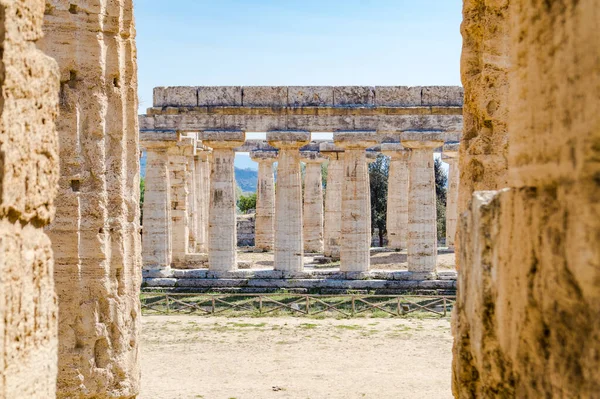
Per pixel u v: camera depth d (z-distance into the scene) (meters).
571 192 3.46
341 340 22.25
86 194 11.01
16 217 5.25
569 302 3.49
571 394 3.49
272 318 26.28
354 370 18.48
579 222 3.35
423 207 33.72
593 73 3.23
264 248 50.28
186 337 22.67
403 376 17.84
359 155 33.97
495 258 4.55
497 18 9.14
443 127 33.41
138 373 11.77
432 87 33.34
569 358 3.51
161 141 33.69
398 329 24.06
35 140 5.48
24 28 5.31
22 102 5.26
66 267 10.86
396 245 47.72
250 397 15.90
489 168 9.18
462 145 9.71
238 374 18.05
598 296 3.20
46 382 5.60
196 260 40.00
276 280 33.69
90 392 10.85
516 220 4.18
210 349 20.98
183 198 40.25
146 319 26.05
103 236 11.06
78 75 10.95
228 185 34.22
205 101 33.53
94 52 10.98
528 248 3.98
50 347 5.72
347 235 33.81
